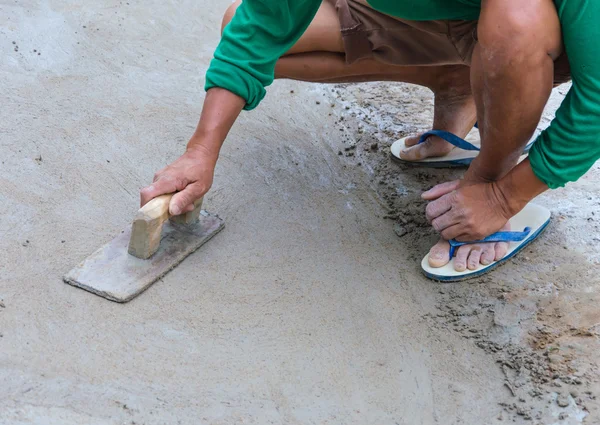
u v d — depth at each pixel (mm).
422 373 2203
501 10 2145
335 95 2816
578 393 2162
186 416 2117
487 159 2299
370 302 2311
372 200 2523
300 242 2416
